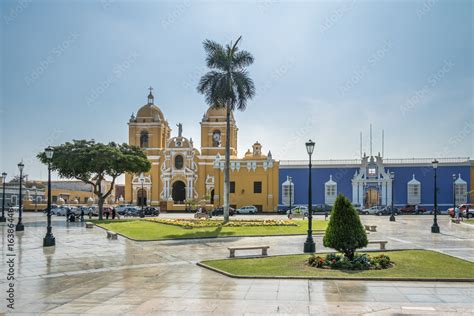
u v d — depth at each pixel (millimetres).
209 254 19078
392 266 15023
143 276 14086
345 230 14969
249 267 15125
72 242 23938
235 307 10172
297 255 18016
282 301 10688
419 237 26141
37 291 12000
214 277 13781
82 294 11602
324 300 10766
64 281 13375
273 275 13641
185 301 10766
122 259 17781
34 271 15125
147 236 26219
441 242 23266
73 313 9781
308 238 19453
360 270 14328
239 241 23922
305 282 12812
